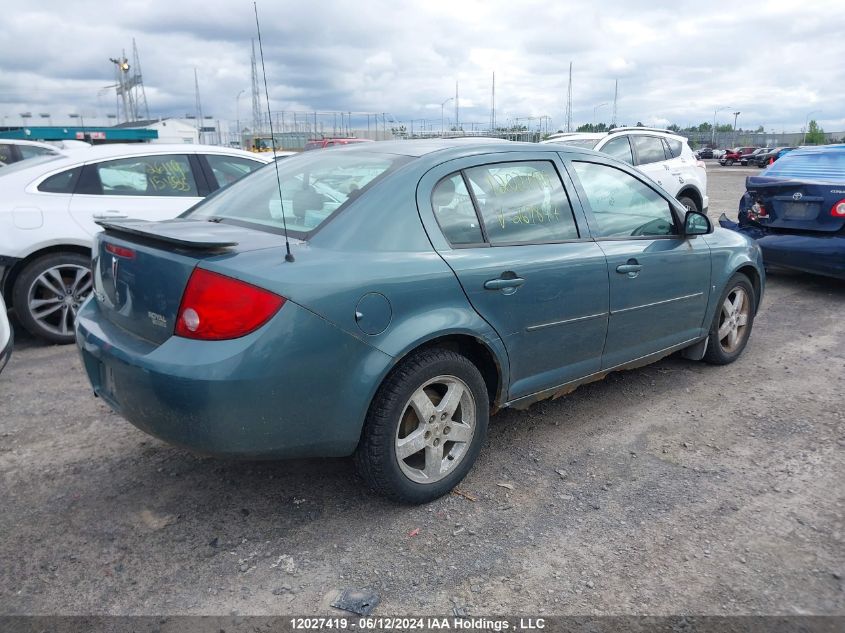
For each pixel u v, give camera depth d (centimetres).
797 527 297
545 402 441
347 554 280
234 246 270
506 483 338
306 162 373
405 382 292
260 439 265
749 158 5241
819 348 554
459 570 270
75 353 540
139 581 264
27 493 328
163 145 628
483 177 342
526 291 336
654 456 367
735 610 246
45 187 559
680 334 448
